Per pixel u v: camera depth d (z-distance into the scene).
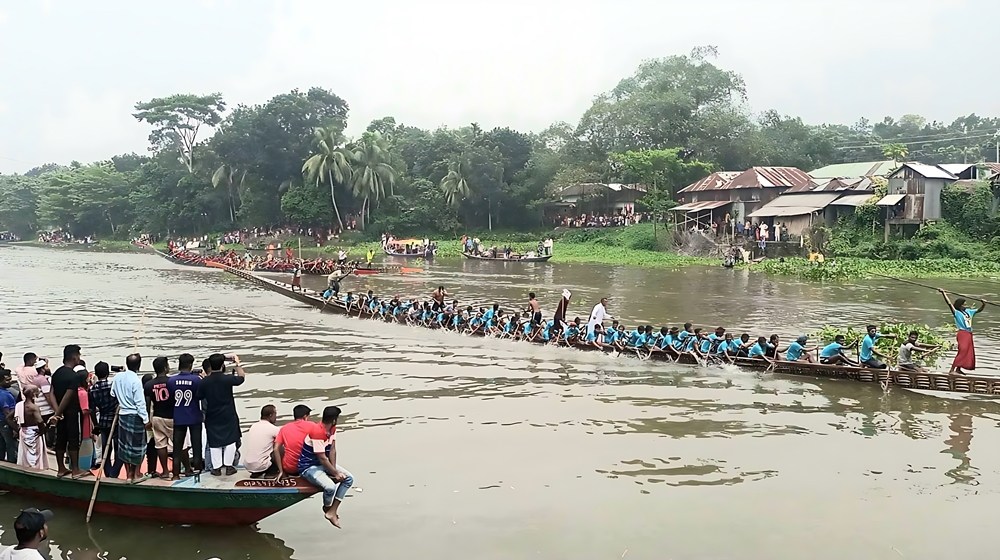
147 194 93.25
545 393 15.52
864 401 14.87
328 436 8.55
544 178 82.31
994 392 14.44
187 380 9.07
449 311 24.03
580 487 10.32
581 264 54.84
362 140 81.75
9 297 32.81
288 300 32.19
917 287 36.94
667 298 32.59
